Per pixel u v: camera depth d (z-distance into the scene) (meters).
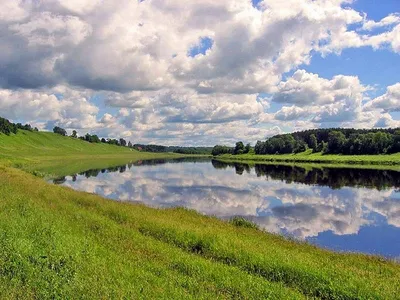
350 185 56.00
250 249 15.00
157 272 11.53
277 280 12.30
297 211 34.81
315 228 27.92
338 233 26.38
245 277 11.69
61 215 18.62
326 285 11.63
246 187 53.41
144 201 39.06
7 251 11.18
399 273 14.30
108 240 14.99
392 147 135.25
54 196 25.70
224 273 11.91
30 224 15.03
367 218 31.98
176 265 12.55
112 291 9.27
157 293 9.45
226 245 15.34
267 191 48.97
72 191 32.31
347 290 11.33
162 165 114.62
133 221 19.61
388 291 11.36
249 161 149.50
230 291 10.48
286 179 65.88
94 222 18.12
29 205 19.44
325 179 65.50
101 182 57.19
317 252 17.28
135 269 11.34
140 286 9.85
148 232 17.53
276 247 16.84
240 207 36.62
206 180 63.97
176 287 10.17
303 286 11.77
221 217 31.05
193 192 47.53
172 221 20.52
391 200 41.72
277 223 29.39
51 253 11.65
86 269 10.71
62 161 117.38
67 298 8.75
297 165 112.81
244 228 22.30
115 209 22.48
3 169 46.22
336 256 16.73
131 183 57.19
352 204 39.00
